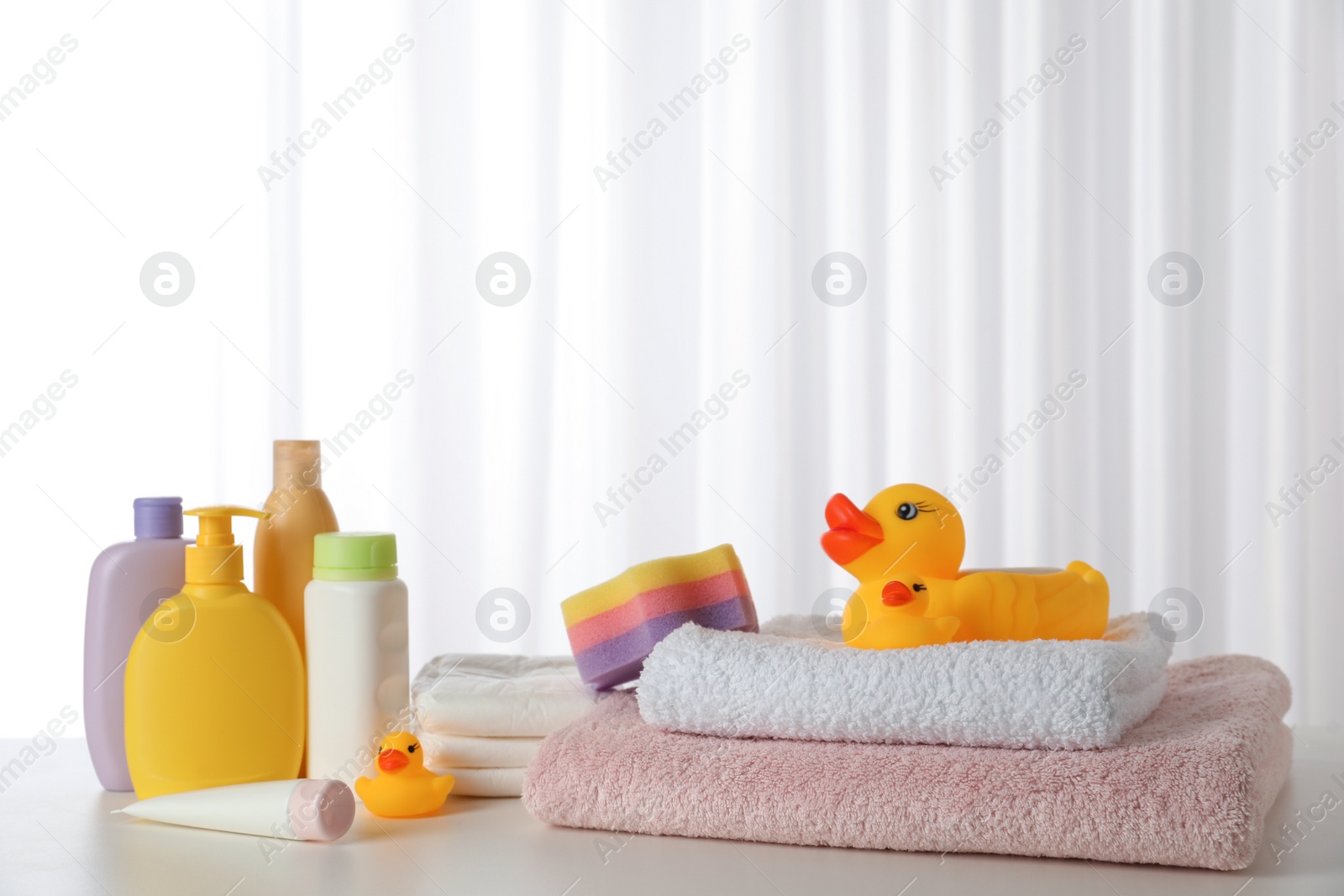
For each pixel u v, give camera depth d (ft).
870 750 1.80
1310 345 4.94
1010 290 5.06
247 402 4.91
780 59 5.04
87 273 4.84
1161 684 2.06
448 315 5.01
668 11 5.06
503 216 5.05
